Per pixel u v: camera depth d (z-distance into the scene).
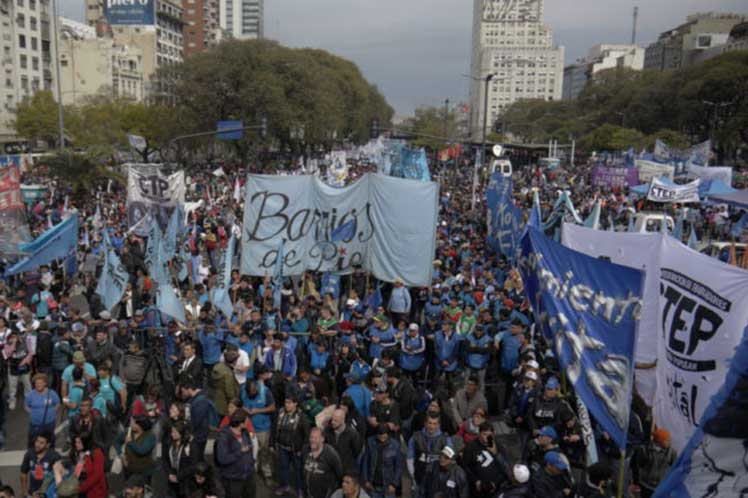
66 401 9.00
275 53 63.81
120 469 9.32
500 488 7.31
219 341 11.71
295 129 63.25
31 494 7.55
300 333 11.86
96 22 116.38
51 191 36.09
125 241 19.73
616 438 6.62
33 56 86.00
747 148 87.88
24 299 14.38
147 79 111.94
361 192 14.33
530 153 89.12
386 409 8.38
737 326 7.04
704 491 5.04
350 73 107.81
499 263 18.47
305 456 7.58
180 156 68.31
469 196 37.78
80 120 66.44
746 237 22.33
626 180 38.50
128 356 10.35
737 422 4.85
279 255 13.55
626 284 6.66
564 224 10.13
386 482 7.83
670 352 7.82
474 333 11.38
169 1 125.38
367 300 14.13
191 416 8.34
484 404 9.15
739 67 78.31
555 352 7.83
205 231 23.02
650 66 187.38
